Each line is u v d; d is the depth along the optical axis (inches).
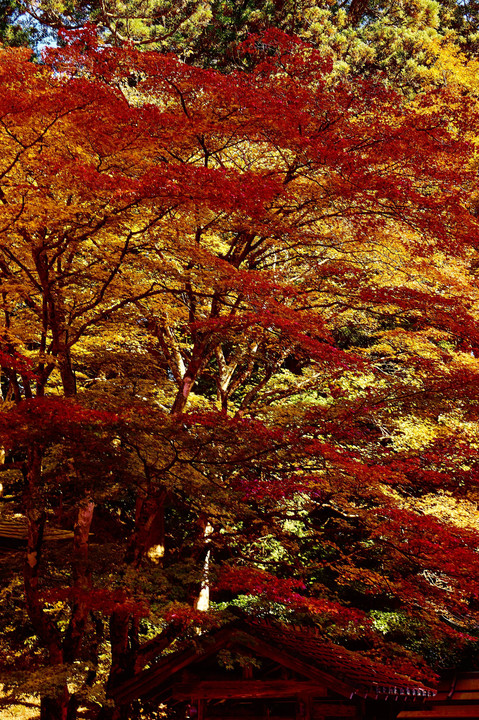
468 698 385.7
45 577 405.7
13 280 390.6
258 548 539.2
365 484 354.0
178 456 353.1
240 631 343.6
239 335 442.3
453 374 363.3
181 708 391.5
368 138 380.2
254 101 341.7
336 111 378.3
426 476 350.0
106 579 358.0
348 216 406.6
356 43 979.9
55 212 317.4
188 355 558.9
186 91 357.7
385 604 577.9
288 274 506.6
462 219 374.3
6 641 490.0
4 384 663.1
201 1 981.2
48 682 331.9
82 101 317.7
